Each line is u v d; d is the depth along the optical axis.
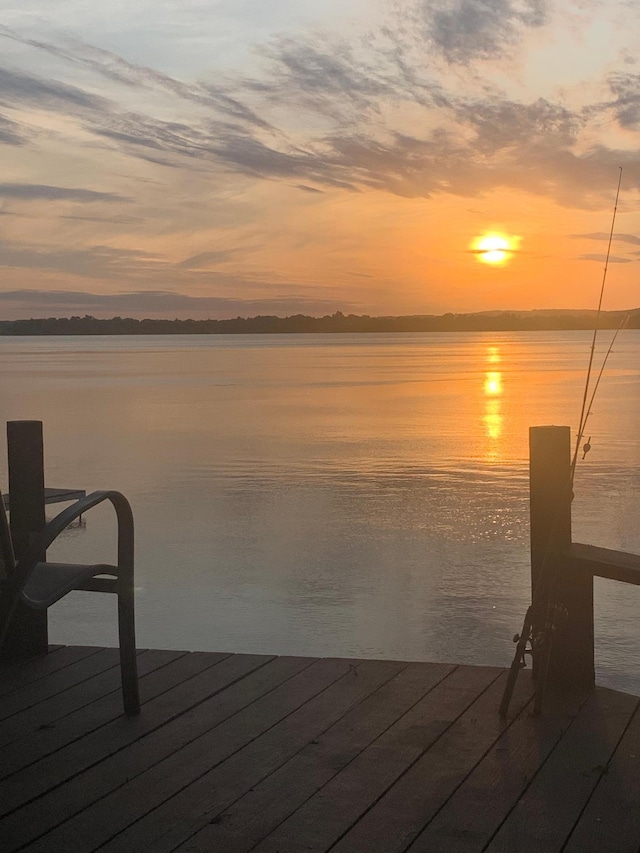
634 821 2.54
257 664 3.87
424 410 27.61
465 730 3.17
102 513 11.38
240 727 3.22
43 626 4.04
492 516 10.91
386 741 3.09
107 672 3.80
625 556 3.37
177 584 7.86
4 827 2.55
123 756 3.00
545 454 3.44
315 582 7.90
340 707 3.38
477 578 8.02
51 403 30.97
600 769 2.83
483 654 6.02
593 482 13.24
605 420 23.55
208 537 9.83
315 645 6.23
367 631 6.54
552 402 30.34
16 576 2.79
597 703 3.39
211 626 6.68
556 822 2.54
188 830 2.53
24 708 3.42
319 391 37.31
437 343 187.38
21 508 3.95
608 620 6.63
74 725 3.25
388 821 2.56
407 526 10.35
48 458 16.88
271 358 87.81
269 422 23.75
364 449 17.91
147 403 30.83
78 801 2.70
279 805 2.66
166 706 3.42
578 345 158.62
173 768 2.91
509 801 2.66
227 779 2.83
